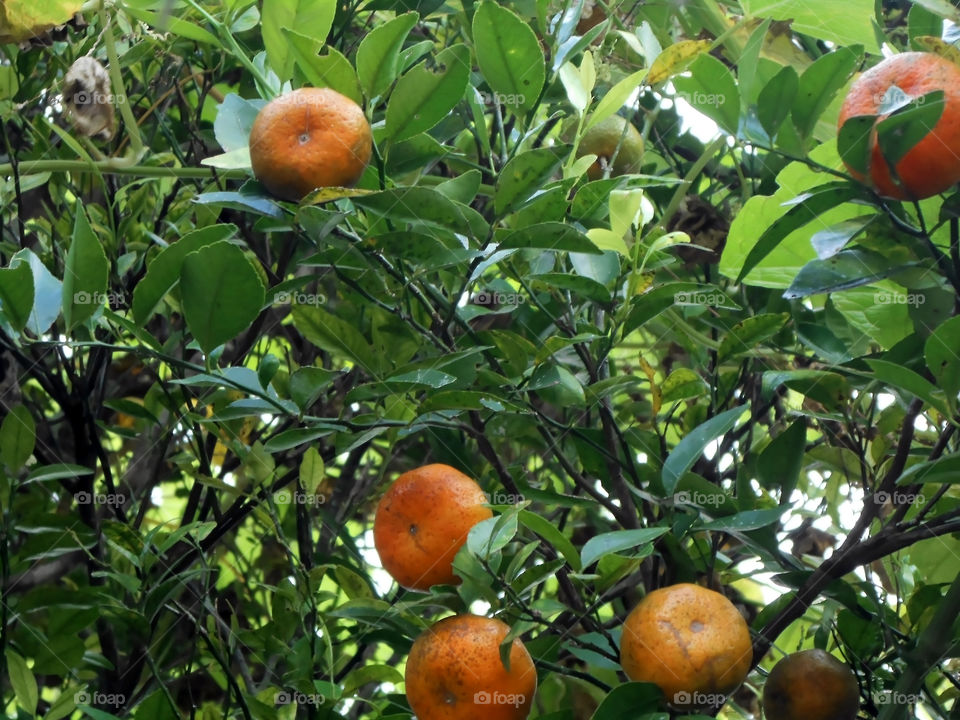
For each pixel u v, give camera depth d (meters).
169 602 0.85
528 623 0.63
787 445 0.75
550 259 0.79
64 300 0.69
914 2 0.68
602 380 0.74
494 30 0.72
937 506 0.81
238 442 0.78
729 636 0.63
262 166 0.66
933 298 0.75
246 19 0.80
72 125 0.84
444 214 0.68
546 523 0.65
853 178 0.67
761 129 0.75
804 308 0.85
